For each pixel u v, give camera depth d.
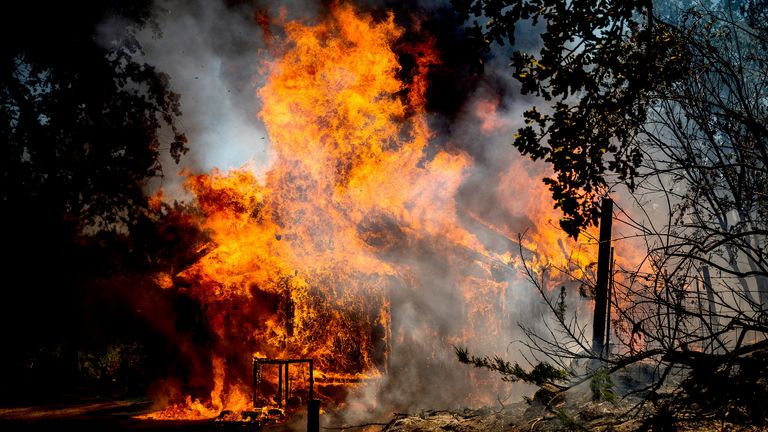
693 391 4.30
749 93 5.86
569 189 5.50
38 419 14.34
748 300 4.92
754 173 5.59
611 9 4.94
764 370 4.08
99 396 17.08
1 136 21.12
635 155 5.48
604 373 5.75
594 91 5.20
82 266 20.44
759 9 5.94
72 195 21.84
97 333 19.30
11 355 19.48
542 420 6.03
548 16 4.99
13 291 19.97
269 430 11.87
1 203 20.81
